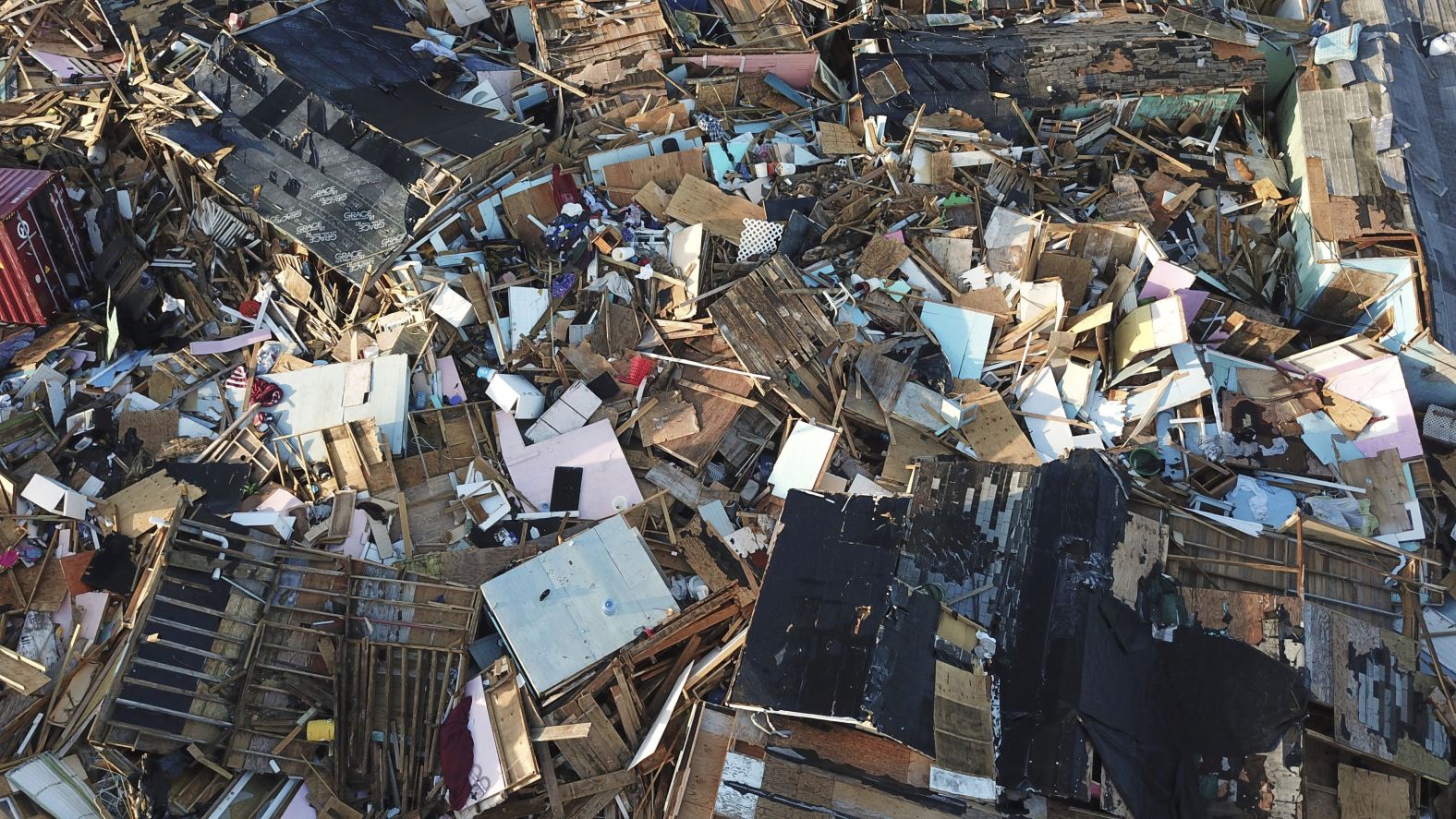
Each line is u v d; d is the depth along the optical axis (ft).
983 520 58.08
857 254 82.43
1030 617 54.54
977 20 101.35
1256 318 79.92
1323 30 99.86
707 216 81.97
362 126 80.53
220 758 56.54
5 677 57.93
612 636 61.41
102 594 62.95
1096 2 102.47
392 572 63.67
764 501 70.69
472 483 68.95
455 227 79.20
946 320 77.87
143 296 79.61
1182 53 95.14
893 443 72.02
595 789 56.54
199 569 59.47
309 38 88.12
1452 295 80.53
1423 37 100.32
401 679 59.93
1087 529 56.54
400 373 72.02
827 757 50.57
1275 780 50.16
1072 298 79.61
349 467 69.31
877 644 51.44
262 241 81.35
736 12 97.40
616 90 91.45
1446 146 91.40
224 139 83.87
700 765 52.70
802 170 88.69
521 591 62.34
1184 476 72.43
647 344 76.43
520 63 93.76
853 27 98.73
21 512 66.33
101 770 55.67
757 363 73.77
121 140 86.53
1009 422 73.05
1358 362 75.61
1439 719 57.36
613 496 69.56
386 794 57.93
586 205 83.25
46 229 75.82
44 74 90.58
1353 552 62.64
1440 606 68.44
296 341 77.77
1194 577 60.13
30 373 73.61
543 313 76.43
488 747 57.57
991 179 88.33
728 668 57.77
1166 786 51.37
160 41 89.35
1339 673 54.24
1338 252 80.02
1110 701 52.24
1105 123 94.43
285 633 60.08
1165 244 86.84
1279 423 74.69
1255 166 92.22
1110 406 74.90
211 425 73.10
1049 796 49.65
